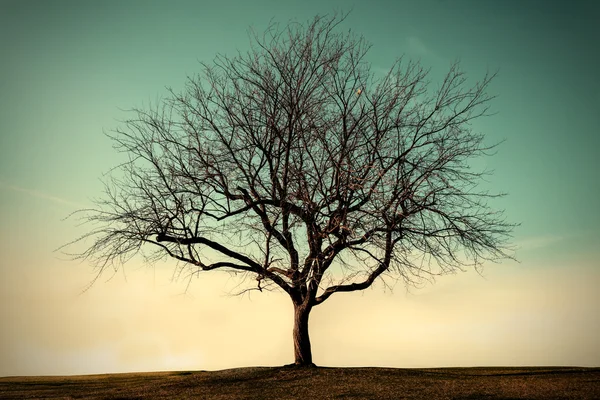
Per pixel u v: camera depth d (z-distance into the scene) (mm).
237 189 17750
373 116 18016
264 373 17141
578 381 15102
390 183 16797
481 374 17281
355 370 17156
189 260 17484
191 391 15312
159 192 17156
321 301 18328
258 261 17609
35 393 16859
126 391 16234
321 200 17031
